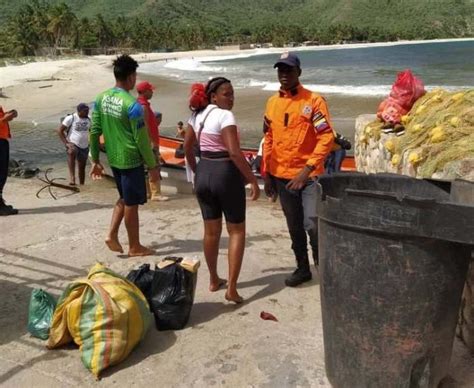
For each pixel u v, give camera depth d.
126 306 3.61
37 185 10.04
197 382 3.38
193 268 4.13
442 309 2.78
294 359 3.57
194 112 4.30
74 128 10.51
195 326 4.07
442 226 2.53
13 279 5.05
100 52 119.25
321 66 66.19
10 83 41.75
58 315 3.73
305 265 4.77
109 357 3.50
